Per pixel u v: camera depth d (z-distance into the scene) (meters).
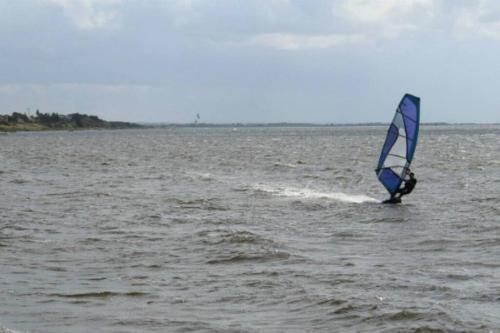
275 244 24.11
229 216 31.41
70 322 15.67
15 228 27.72
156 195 40.06
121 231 27.14
